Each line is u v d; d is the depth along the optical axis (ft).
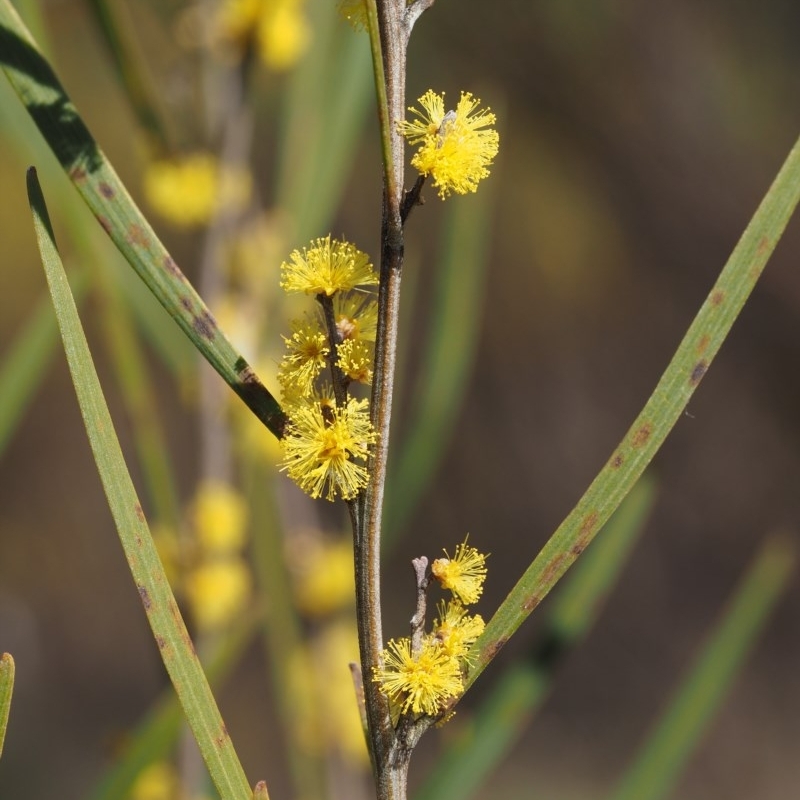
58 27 3.42
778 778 4.83
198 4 1.71
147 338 1.52
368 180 4.58
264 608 1.64
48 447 5.42
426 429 1.47
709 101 4.07
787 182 1.15
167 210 1.68
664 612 4.98
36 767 4.71
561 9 3.84
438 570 1.17
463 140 1.15
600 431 4.91
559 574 1.15
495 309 4.85
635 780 1.38
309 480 1.16
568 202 4.48
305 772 1.72
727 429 4.88
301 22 1.66
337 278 1.17
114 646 5.21
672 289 4.65
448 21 3.85
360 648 1.15
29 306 5.17
